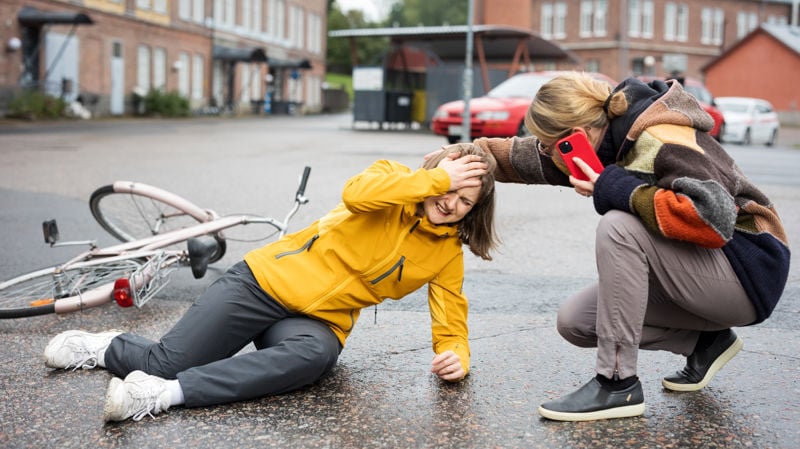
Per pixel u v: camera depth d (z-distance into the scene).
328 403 3.13
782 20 66.75
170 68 40.38
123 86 35.97
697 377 3.27
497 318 4.46
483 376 3.49
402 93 28.23
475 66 26.80
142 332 4.11
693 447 2.77
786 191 10.61
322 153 15.48
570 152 2.91
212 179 10.62
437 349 3.46
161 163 12.77
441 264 3.29
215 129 25.80
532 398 3.23
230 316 3.18
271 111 50.34
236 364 3.05
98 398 3.14
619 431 2.89
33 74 30.12
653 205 2.72
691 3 61.34
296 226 7.22
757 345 3.99
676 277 2.86
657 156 2.76
